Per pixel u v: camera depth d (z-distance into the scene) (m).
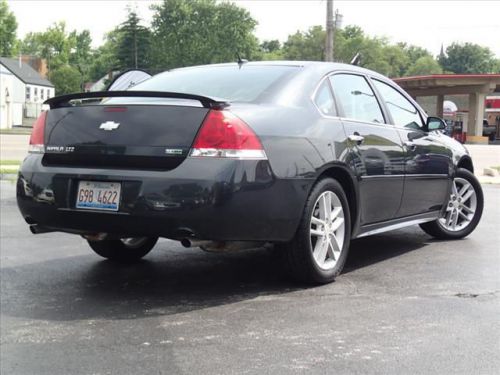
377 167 4.93
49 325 3.67
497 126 52.75
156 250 5.82
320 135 4.38
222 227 3.79
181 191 3.75
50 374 2.98
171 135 3.87
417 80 41.00
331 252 4.58
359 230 4.86
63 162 4.23
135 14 83.31
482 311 3.91
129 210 3.85
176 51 82.25
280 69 4.72
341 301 4.11
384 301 4.11
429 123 5.95
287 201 4.05
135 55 82.94
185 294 4.31
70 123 4.23
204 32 83.06
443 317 3.79
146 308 3.99
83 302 4.13
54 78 95.94
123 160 3.97
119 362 3.11
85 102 4.26
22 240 6.31
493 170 15.88
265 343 3.35
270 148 3.97
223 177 3.74
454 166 6.17
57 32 97.50
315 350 3.25
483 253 5.73
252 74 4.69
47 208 4.18
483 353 3.21
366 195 4.85
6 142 27.06
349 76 5.12
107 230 4.00
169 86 4.79
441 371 2.98
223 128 3.81
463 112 51.53
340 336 3.45
